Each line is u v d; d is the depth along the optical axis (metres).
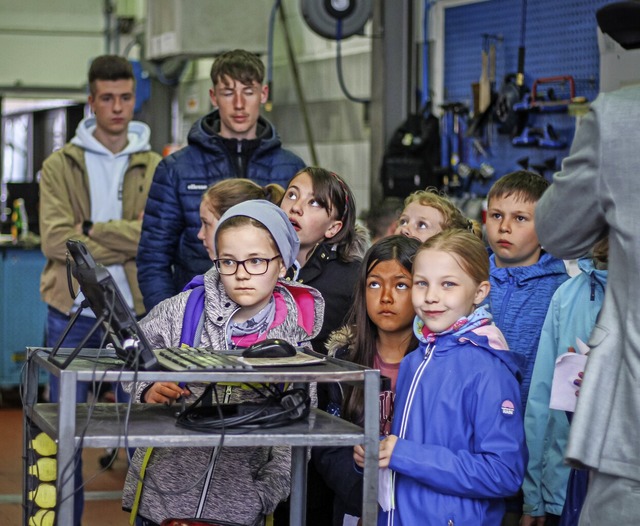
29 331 6.72
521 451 2.38
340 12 5.91
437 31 5.79
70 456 1.95
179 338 2.52
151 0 7.78
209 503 2.39
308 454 2.60
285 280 2.63
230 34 7.30
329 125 6.84
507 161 5.28
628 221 2.04
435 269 2.46
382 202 5.11
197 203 3.80
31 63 9.94
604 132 2.07
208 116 3.99
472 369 2.41
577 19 4.92
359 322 2.76
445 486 2.33
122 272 4.25
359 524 2.69
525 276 3.09
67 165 4.29
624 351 2.05
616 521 2.02
